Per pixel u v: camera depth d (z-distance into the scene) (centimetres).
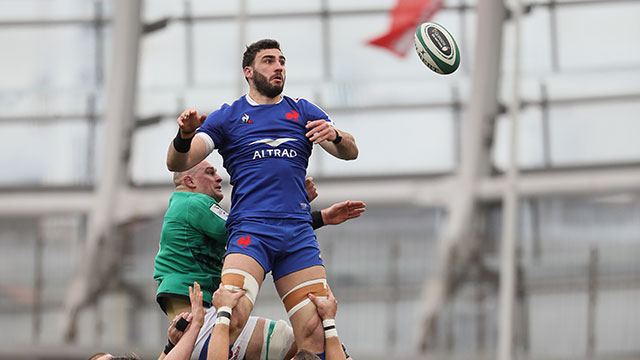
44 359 6156
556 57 6494
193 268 1994
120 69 6519
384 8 6788
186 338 1809
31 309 6225
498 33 6231
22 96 6819
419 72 6662
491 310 5838
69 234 6438
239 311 1719
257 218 1748
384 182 6494
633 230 6184
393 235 6188
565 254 5869
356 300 6078
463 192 6197
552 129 6369
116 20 6550
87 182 6638
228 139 1789
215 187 2070
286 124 1788
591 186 6166
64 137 6738
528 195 6206
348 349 5991
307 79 6762
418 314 5978
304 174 1805
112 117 6500
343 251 6181
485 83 6216
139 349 6003
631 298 5694
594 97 6391
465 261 5984
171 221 2008
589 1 6506
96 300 6144
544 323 5756
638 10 6462
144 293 6150
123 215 6369
